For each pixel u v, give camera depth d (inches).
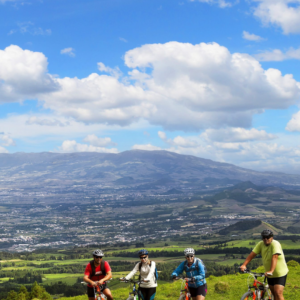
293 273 1325.0
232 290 1079.6
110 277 624.4
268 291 596.1
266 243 602.9
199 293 603.5
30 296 1744.6
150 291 626.2
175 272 623.8
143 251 624.4
